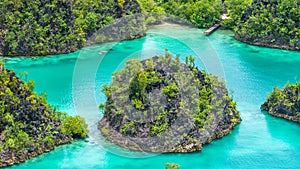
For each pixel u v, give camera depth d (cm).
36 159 7294
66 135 7644
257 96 9206
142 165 7125
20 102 7612
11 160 7206
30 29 11412
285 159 7356
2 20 11519
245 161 7275
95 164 7131
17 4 11550
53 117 7788
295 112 8338
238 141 7731
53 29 11538
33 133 7512
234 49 11825
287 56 11556
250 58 11319
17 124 7475
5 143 7281
